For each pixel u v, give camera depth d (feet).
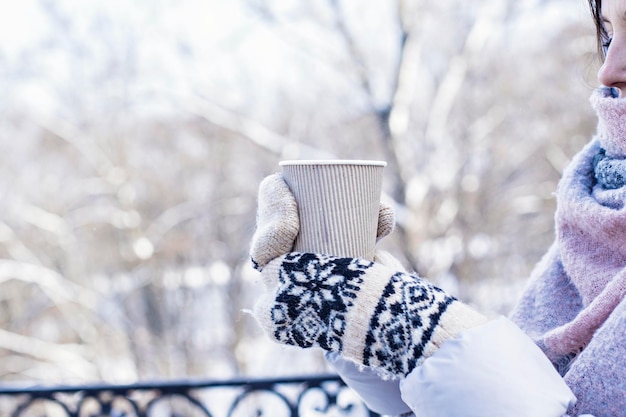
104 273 43.39
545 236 37.37
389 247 33.50
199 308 43.21
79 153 43.52
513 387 2.65
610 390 2.73
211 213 42.45
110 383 8.28
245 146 41.39
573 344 3.11
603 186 3.24
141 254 40.83
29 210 41.93
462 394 2.66
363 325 2.90
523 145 36.37
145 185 43.88
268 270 3.17
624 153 3.09
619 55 3.01
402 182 31.48
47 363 41.75
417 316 2.87
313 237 3.16
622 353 2.71
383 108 33.14
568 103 35.17
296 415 7.96
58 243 42.57
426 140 32.45
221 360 43.32
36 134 43.50
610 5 3.01
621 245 3.03
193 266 42.60
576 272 3.22
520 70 35.78
